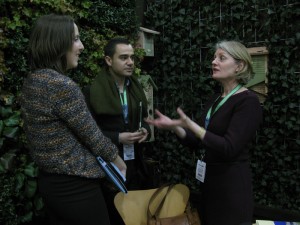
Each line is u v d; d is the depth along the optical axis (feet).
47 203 4.17
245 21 9.16
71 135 3.98
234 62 5.19
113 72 6.57
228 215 5.06
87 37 8.58
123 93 6.67
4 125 6.64
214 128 5.22
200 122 5.90
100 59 9.06
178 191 6.06
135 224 5.66
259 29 8.95
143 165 6.98
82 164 4.02
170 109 10.95
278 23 8.58
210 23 9.79
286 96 8.59
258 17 8.93
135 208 5.77
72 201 4.02
